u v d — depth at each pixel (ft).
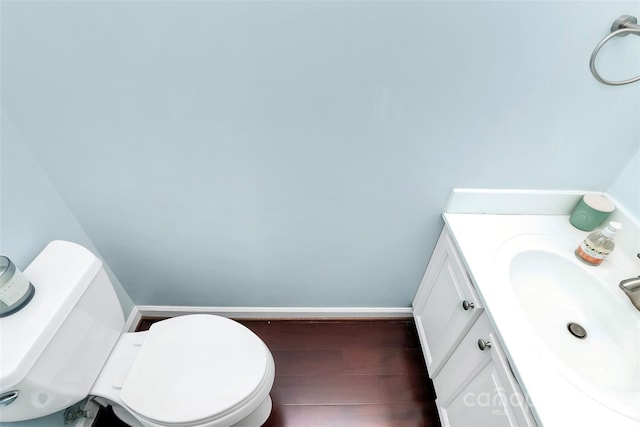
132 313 5.12
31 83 2.68
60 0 2.26
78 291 2.91
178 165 3.30
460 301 3.46
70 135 3.04
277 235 4.08
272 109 2.87
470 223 3.65
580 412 2.18
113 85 2.71
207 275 4.66
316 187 3.53
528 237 3.48
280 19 2.37
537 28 2.46
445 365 3.95
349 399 4.55
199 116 2.91
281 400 4.50
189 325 3.69
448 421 3.89
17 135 2.99
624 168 3.35
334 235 4.10
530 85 2.77
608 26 2.46
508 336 2.58
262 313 5.33
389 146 3.18
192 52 2.52
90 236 4.07
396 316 5.51
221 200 3.65
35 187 3.23
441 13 2.37
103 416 4.24
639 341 2.68
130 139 3.08
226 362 3.42
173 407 3.12
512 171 3.44
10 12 2.30
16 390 2.47
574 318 3.13
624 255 3.30
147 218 3.86
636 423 2.13
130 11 2.32
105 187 3.51
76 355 3.00
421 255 4.45
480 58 2.61
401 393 4.64
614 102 2.89
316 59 2.58
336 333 5.31
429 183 3.52
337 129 3.03
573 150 3.25
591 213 3.43
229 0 2.27
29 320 2.63
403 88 2.76
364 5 2.32
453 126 3.04
